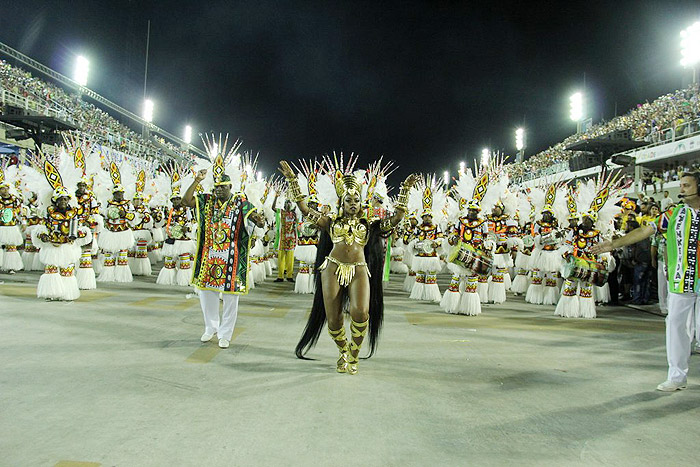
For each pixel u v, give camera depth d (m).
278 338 6.41
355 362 4.96
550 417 3.93
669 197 14.98
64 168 8.22
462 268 8.86
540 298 11.09
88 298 8.57
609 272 10.51
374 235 5.35
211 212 5.96
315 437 3.40
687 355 4.69
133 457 3.02
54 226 7.83
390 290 12.48
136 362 4.99
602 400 4.38
